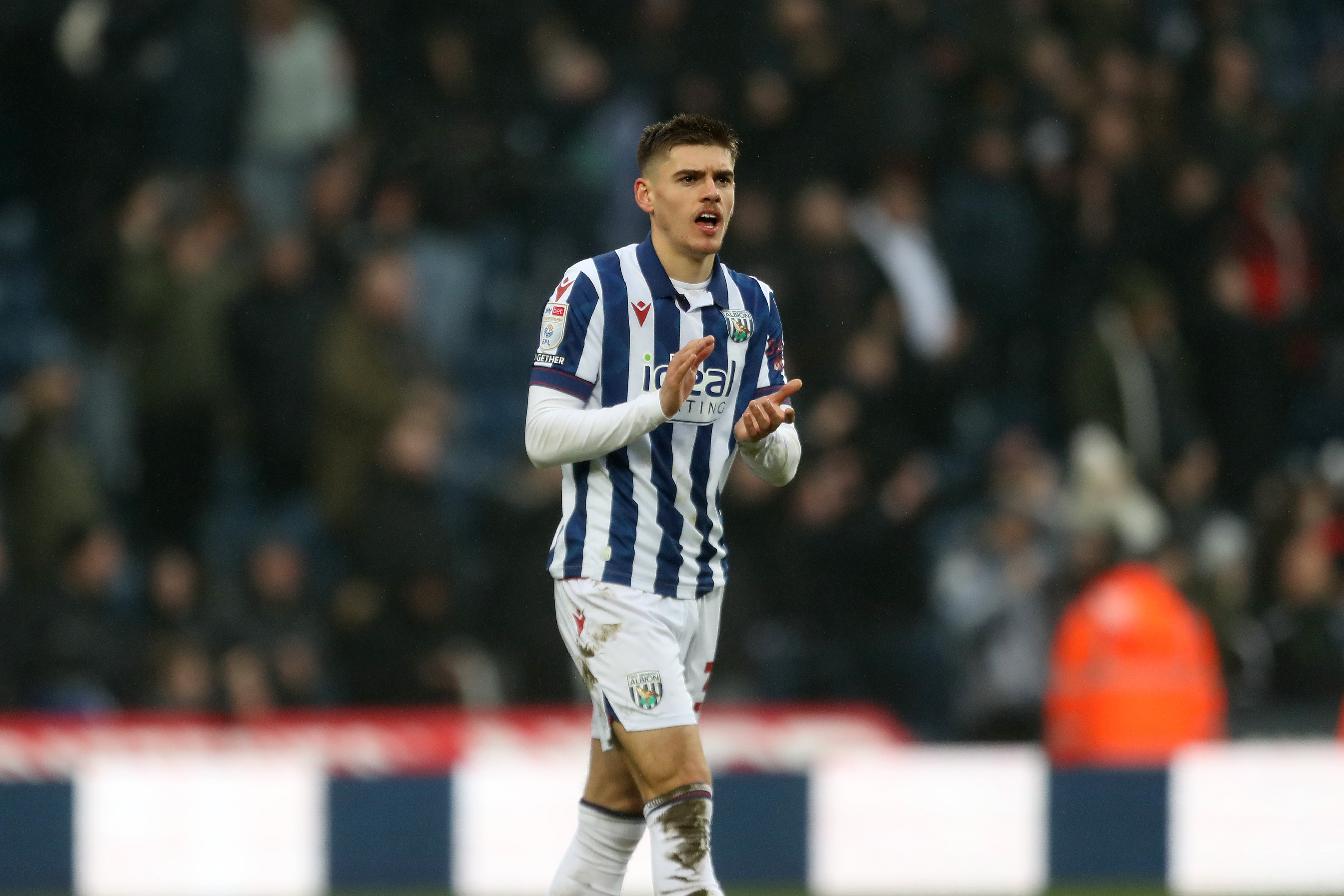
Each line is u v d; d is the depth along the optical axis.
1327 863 21.53
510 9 34.22
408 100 33.66
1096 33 36.56
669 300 12.79
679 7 33.91
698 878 12.24
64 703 26.62
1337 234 36.25
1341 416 34.94
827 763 21.03
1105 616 23.00
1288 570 29.88
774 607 28.81
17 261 33.31
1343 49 40.31
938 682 28.53
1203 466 32.09
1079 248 34.00
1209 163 35.44
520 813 20.48
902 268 31.98
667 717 12.49
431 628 27.78
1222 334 33.91
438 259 32.34
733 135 12.84
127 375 30.30
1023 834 21.11
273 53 32.81
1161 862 21.34
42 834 19.75
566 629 13.02
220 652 27.19
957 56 34.53
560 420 12.44
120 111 33.31
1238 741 28.39
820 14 33.62
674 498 12.83
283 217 32.66
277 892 20.06
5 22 33.53
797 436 13.44
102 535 27.73
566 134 33.75
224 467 29.88
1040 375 33.38
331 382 29.44
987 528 29.28
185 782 20.05
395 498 28.16
